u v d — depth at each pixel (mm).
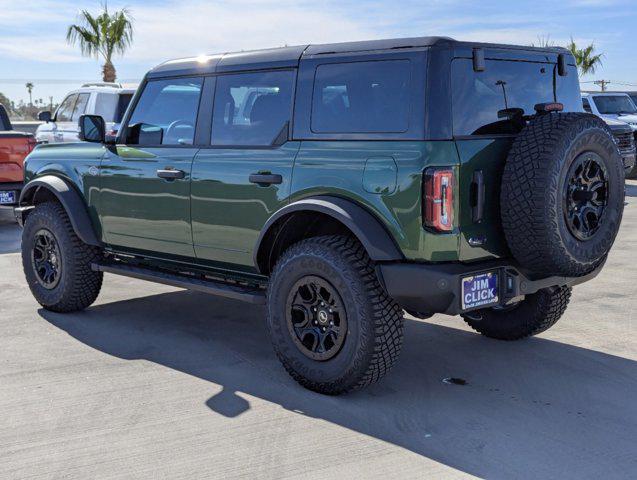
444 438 3744
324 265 4137
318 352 4262
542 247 3896
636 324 5719
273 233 4605
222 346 5270
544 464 3461
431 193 3840
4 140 10312
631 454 3566
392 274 3947
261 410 4098
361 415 4035
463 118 4012
